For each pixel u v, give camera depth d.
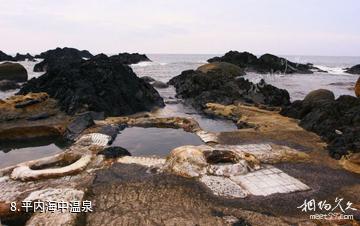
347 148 12.85
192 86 31.94
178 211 8.38
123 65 26.78
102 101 21.81
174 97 32.62
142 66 84.69
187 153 11.30
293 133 16.45
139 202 8.82
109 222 7.82
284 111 21.64
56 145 15.85
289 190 9.76
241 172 10.84
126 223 7.78
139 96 25.17
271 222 7.98
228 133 16.48
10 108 19.25
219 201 8.99
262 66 70.12
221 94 28.25
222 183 10.03
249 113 22.27
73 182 9.90
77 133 16.25
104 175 10.55
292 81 52.75
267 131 16.89
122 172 10.82
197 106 26.83
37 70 61.62
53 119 18.72
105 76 23.94
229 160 11.70
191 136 16.38
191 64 95.94
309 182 10.45
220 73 35.56
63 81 23.28
